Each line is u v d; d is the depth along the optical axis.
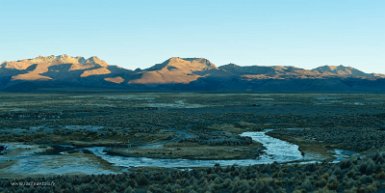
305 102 194.12
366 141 68.44
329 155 60.75
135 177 35.44
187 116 120.00
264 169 38.41
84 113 137.75
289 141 76.50
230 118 113.88
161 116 120.88
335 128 94.25
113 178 36.69
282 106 164.12
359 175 27.94
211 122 106.06
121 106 171.50
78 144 72.44
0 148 64.12
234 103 188.62
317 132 85.81
